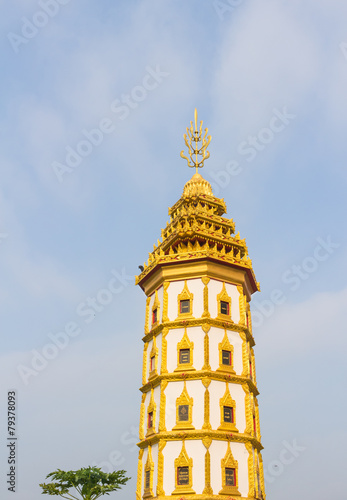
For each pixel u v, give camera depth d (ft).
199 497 118.62
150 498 126.41
